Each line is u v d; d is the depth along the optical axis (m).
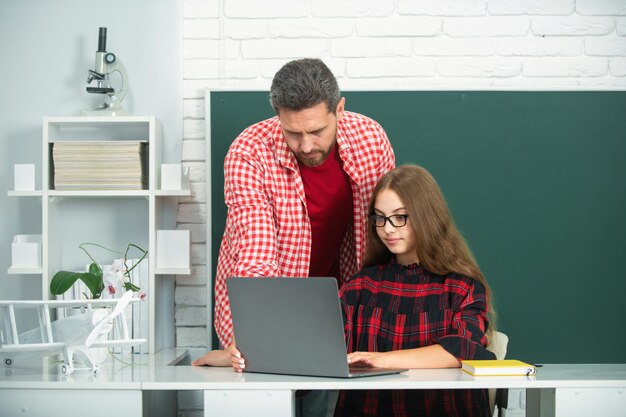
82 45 3.20
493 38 3.21
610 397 1.77
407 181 2.19
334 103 2.17
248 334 1.96
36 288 3.16
